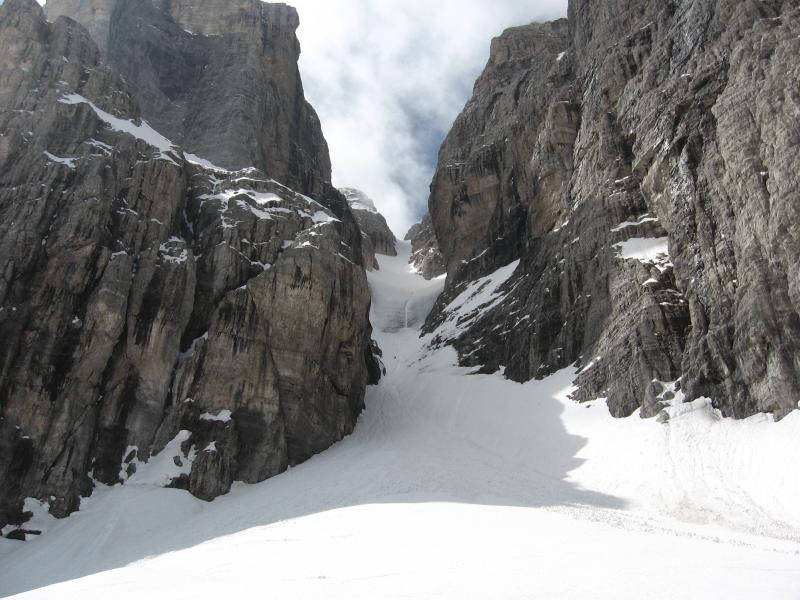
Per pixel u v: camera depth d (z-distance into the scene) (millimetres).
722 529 24609
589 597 12586
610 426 38656
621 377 40531
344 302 47188
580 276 50938
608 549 17078
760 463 29344
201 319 43875
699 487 29578
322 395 44906
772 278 33000
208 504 36062
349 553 18547
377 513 25812
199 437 38844
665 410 36000
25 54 51500
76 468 34938
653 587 13133
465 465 38781
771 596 12344
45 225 40469
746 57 39312
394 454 39344
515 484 34250
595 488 32719
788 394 30891
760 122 35844
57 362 37250
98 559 29172
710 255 38031
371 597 13305
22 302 37656
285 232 50188
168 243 45094
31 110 47781
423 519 23562
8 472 33500
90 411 37031
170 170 48781
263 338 42906
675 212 42625
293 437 41938
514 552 17094
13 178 43219
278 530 25516
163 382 40062
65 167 43562
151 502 34469
